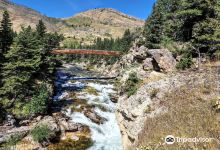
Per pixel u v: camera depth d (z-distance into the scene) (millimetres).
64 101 38000
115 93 43656
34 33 52594
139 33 76000
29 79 34938
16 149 24172
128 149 21156
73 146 25844
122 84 35469
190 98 18531
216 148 12555
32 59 36062
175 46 32188
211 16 28688
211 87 18750
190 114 16406
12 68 32969
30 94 34094
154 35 45031
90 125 30453
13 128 27922
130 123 23688
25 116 29750
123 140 25734
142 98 23578
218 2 27859
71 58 110938
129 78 30531
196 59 27062
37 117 30109
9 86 32156
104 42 117375
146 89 24344
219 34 25484
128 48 68562
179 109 17969
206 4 27750
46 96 33219
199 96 18250
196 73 22250
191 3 28062
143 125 20484
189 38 31625
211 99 17266
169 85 22375
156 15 46781
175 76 23391
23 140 25641
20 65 32844
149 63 31484
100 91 45406
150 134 17438
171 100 19984
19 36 35250
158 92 22250
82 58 111875
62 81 53406
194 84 20328
